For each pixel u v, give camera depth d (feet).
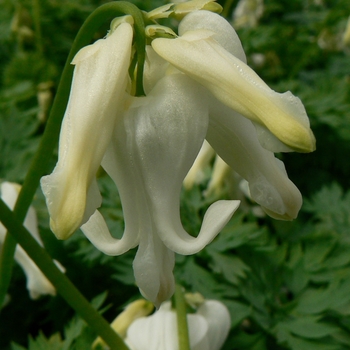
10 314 0.41
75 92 0.16
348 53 0.67
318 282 0.38
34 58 0.55
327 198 0.46
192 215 0.40
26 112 0.50
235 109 0.16
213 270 0.37
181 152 0.17
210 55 0.16
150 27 0.17
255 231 0.39
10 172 0.44
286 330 0.36
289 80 0.57
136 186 0.17
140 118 0.16
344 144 0.52
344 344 0.36
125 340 0.29
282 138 0.15
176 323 0.28
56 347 0.32
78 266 0.40
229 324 0.30
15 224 0.22
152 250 0.17
